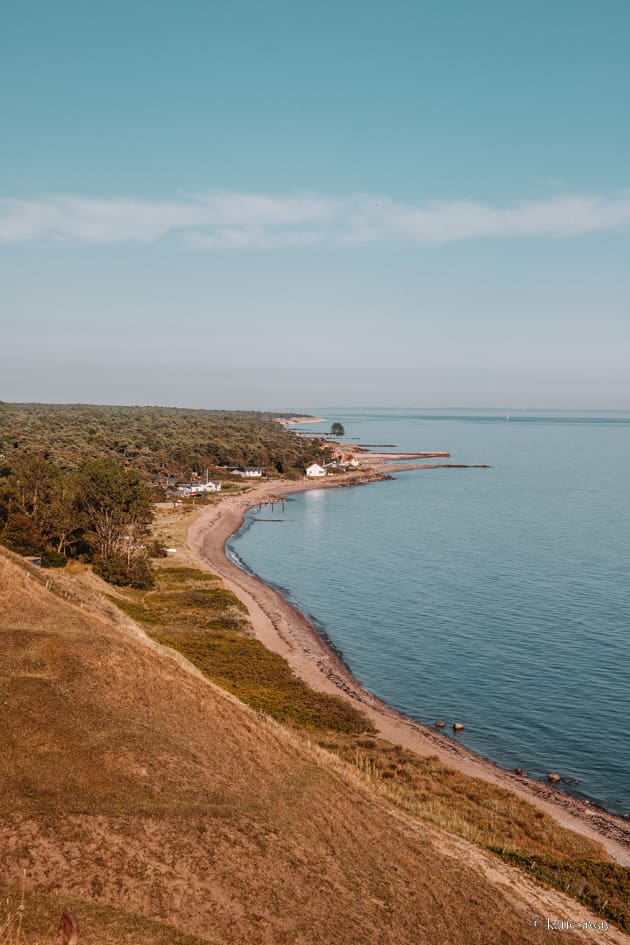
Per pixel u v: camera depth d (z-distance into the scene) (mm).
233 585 85938
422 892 21812
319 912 18953
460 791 36281
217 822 21172
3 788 19672
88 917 15758
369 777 32438
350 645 65625
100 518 82625
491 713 50812
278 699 47750
